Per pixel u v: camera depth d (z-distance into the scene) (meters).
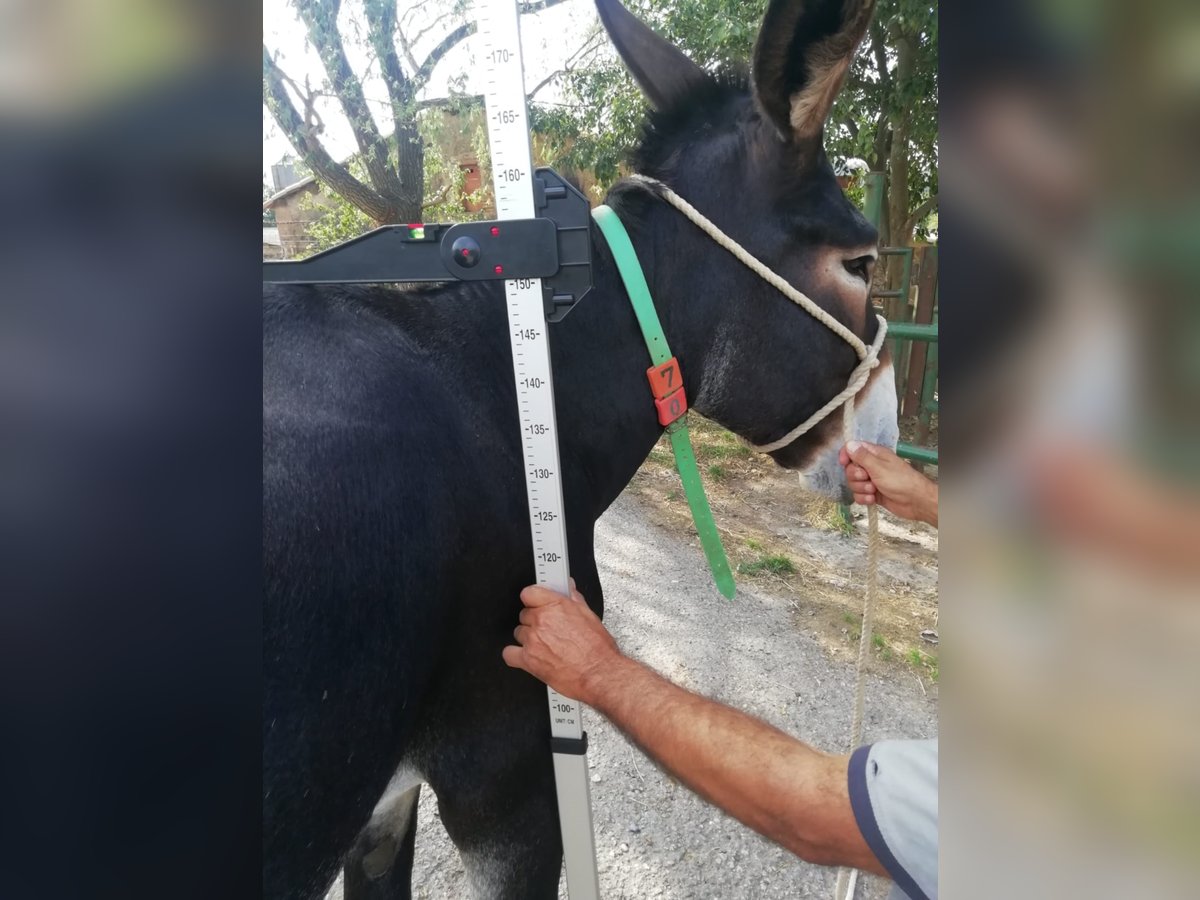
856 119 5.26
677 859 2.23
